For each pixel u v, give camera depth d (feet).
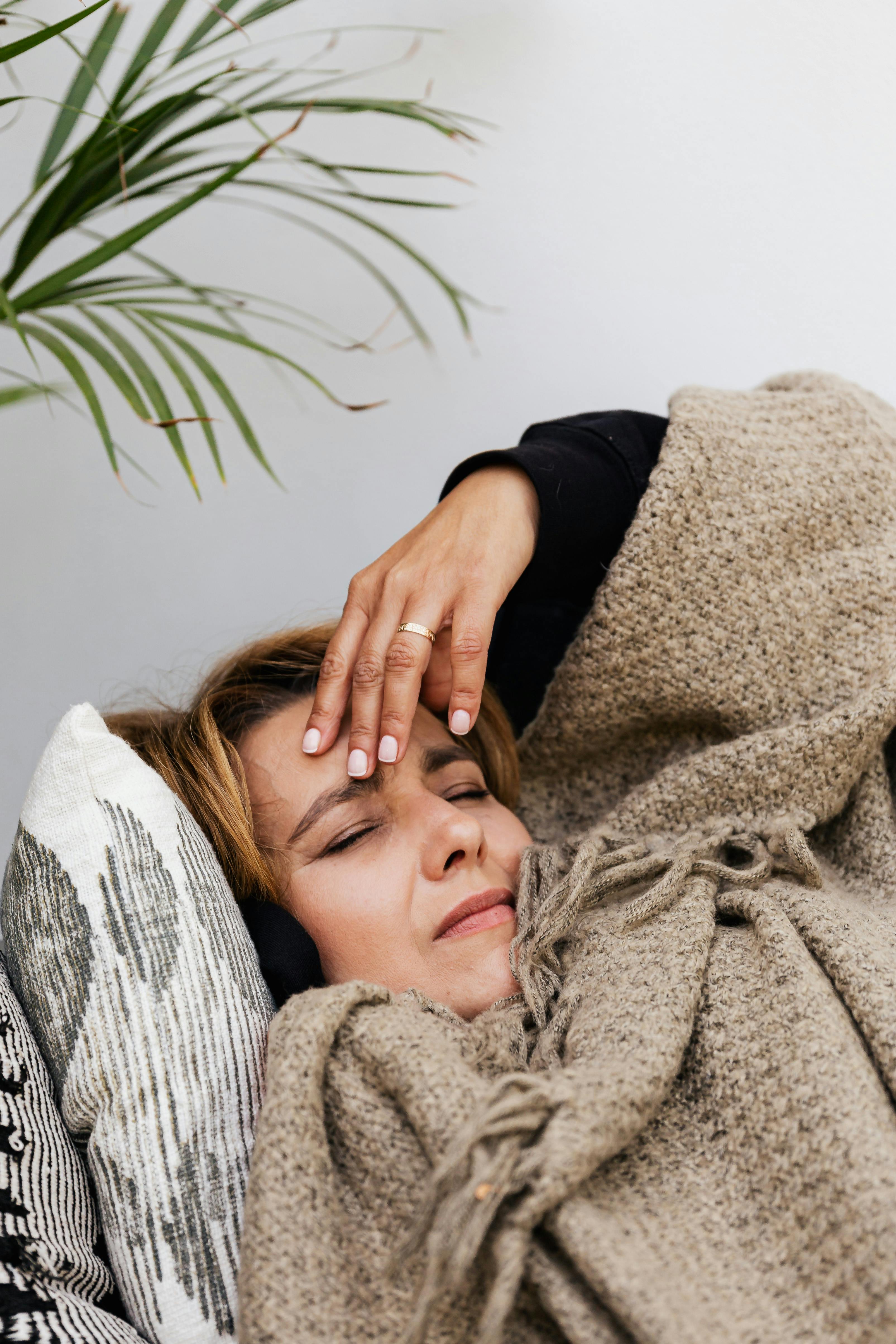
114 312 4.13
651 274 4.23
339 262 4.20
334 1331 1.72
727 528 2.92
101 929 2.29
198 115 3.92
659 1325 1.51
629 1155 1.99
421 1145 1.91
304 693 3.02
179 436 2.41
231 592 4.42
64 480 4.15
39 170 2.59
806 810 2.81
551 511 2.83
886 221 4.10
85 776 2.40
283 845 2.73
